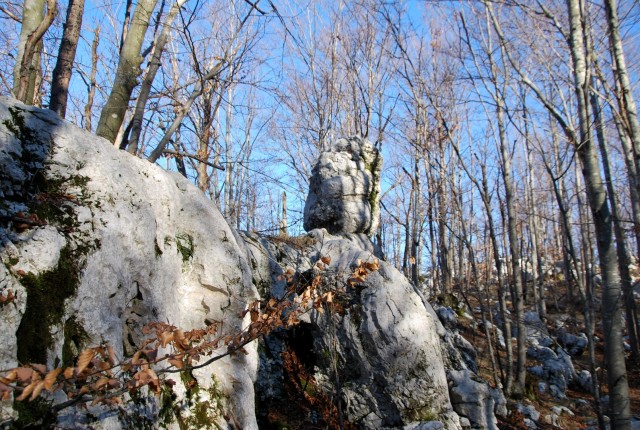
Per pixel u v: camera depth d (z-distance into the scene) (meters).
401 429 6.29
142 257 3.48
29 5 5.30
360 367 6.68
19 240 2.67
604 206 5.34
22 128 3.03
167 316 3.68
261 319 3.45
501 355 13.41
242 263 4.51
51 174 3.08
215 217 4.52
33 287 2.61
